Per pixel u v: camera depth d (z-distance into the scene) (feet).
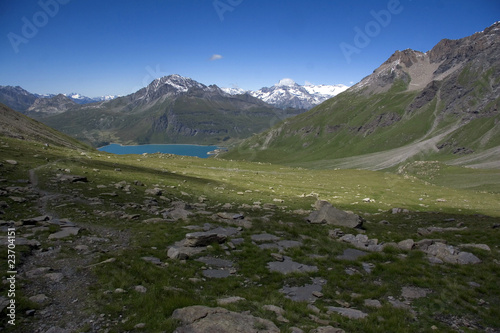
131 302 37.99
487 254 70.38
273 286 49.37
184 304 37.22
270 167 356.79
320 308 41.96
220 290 46.01
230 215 96.12
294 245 73.10
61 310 35.06
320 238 79.71
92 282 42.75
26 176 115.65
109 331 31.42
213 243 67.92
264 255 63.87
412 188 259.80
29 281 40.65
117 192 116.98
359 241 79.51
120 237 67.05
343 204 171.63
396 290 50.57
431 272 58.54
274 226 89.40
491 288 52.29
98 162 191.83
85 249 56.08
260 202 148.25
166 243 66.39
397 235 90.94
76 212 82.17
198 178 213.25
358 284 51.75
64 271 45.70
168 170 235.61
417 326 39.19
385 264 61.16
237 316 34.65
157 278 46.62
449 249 70.18
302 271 56.75
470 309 44.47
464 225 114.32
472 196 229.66
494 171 438.40
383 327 37.52
